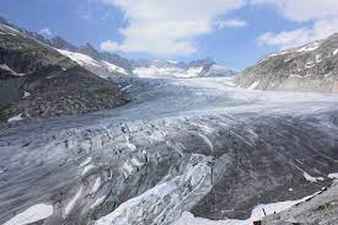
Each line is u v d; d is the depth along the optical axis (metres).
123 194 26.66
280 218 18.61
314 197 20.75
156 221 23.81
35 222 24.12
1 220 24.58
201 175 28.31
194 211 24.66
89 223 23.91
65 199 26.31
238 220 23.52
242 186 27.25
